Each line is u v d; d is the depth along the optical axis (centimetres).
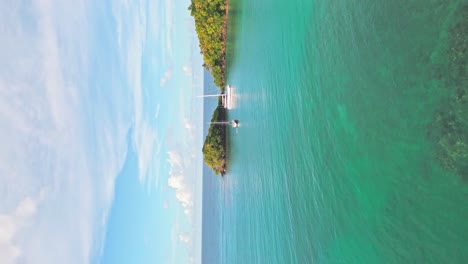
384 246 2297
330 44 3002
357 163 2591
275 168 4097
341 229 2725
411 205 2130
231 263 5897
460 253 1841
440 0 1955
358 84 2625
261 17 4797
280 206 3878
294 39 3709
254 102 5047
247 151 5212
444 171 1952
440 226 1952
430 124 2036
